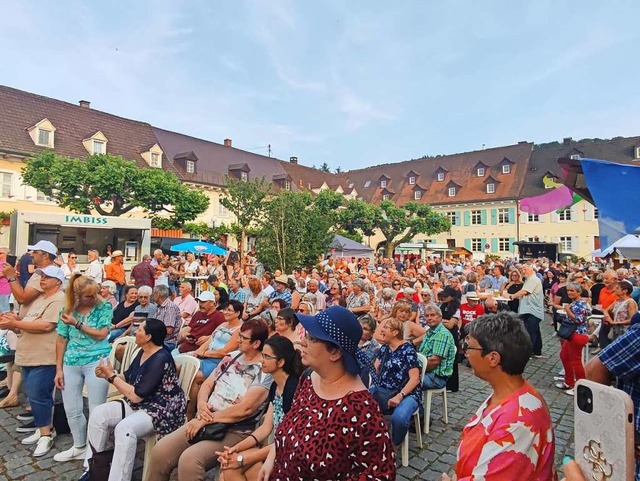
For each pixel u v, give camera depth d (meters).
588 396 1.57
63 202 21.11
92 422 3.62
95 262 12.12
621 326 6.38
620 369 1.98
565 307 6.46
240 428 3.52
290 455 1.97
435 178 55.56
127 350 4.92
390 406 4.22
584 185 3.77
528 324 8.63
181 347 6.41
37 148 28.14
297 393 2.22
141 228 17.17
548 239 45.38
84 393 5.29
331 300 10.09
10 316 4.31
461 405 5.94
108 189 21.28
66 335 4.38
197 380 4.80
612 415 1.46
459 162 55.16
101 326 4.45
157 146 35.34
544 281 15.62
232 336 5.21
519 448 1.62
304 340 2.10
